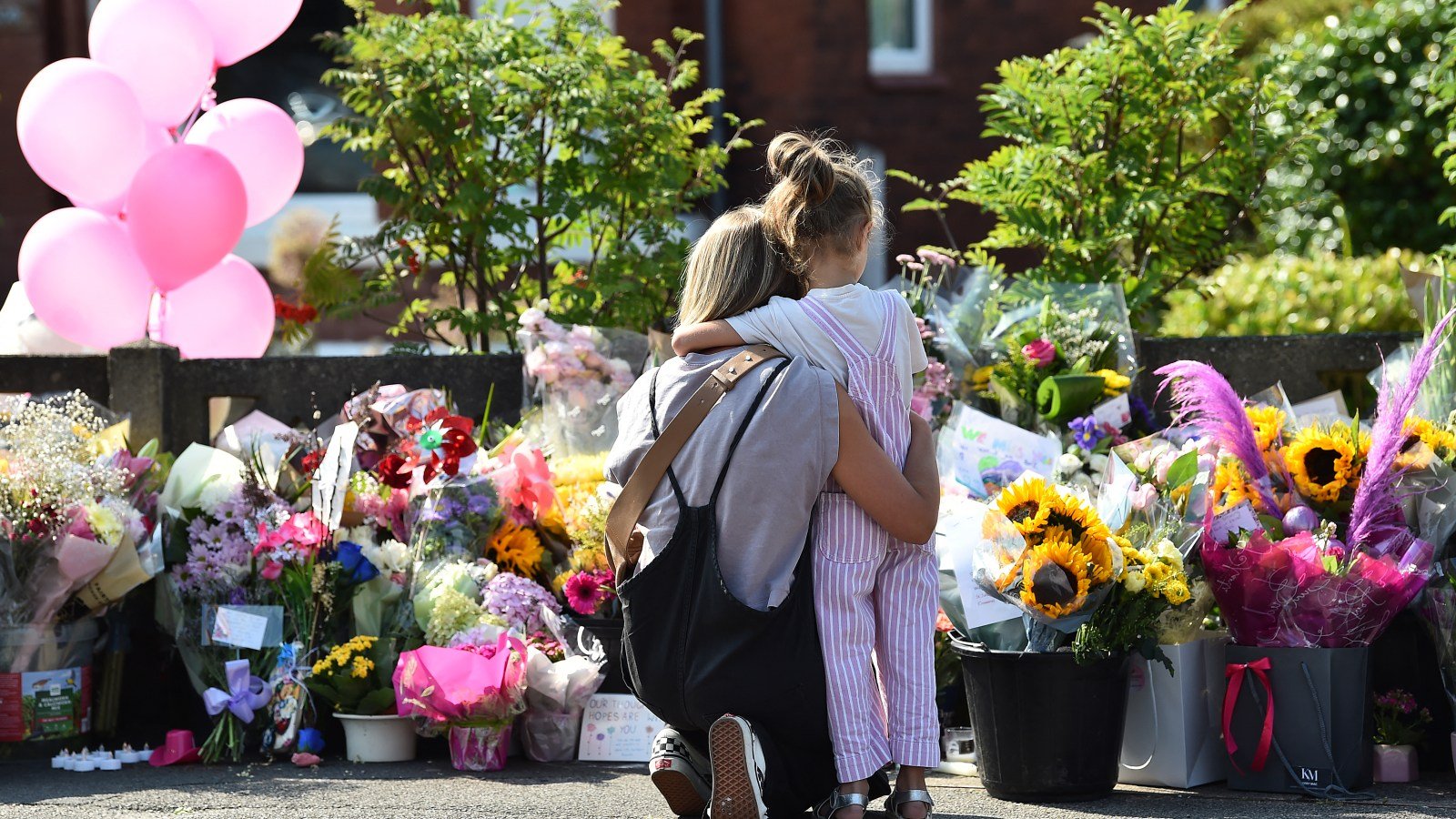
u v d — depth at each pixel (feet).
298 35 52.60
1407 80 39.52
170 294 27.73
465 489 21.57
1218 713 18.74
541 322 24.00
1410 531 18.93
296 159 28.50
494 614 20.52
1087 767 17.54
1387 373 21.75
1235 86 27.32
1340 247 39.99
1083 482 21.11
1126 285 26.27
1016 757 17.60
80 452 21.11
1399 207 39.65
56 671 20.62
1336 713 17.67
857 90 53.21
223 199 25.04
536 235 32.40
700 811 16.75
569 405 23.56
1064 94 26.84
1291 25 45.11
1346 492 19.22
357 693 20.33
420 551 21.39
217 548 20.99
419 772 19.74
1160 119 27.32
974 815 16.99
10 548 19.95
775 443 15.08
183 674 22.62
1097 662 17.34
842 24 52.95
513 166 28.02
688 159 29.78
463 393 24.72
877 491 15.35
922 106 53.78
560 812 17.22
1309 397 24.50
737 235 16.38
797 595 15.33
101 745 21.21
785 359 15.64
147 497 21.85
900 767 16.06
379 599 21.15
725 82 52.90
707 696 15.23
